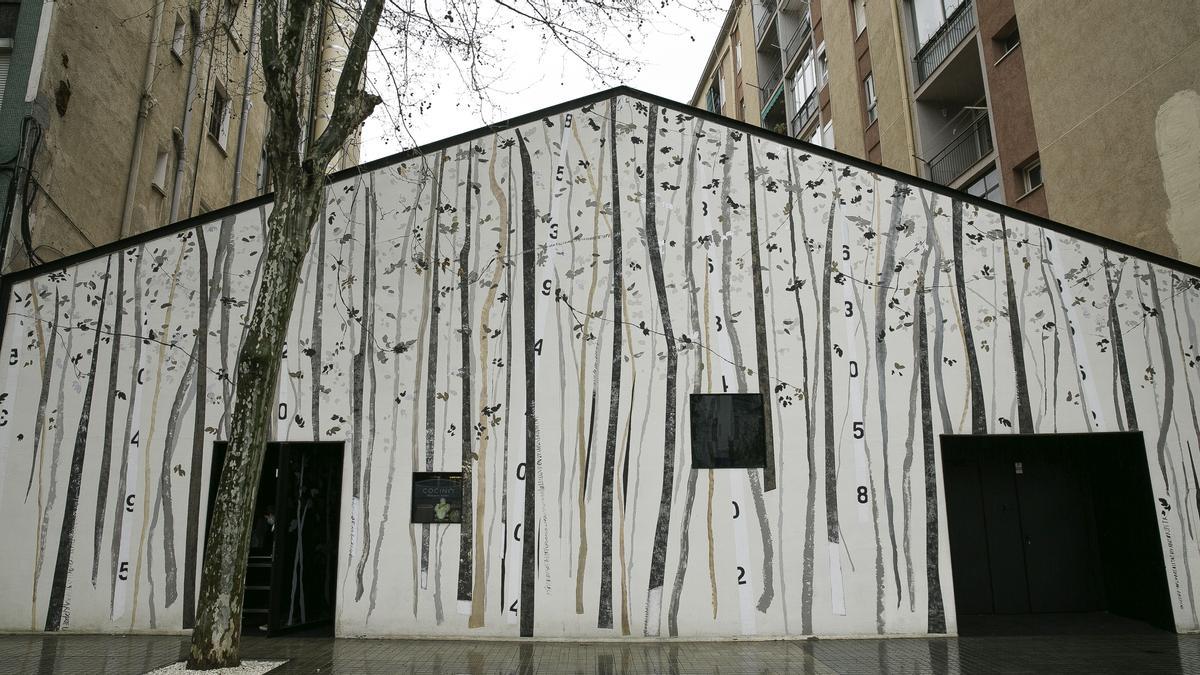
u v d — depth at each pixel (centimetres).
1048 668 702
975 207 956
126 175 1310
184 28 1511
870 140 2100
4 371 934
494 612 861
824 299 934
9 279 956
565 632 850
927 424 901
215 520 678
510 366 923
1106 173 1259
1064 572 1046
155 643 816
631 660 743
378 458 905
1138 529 934
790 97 2752
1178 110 1130
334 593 1012
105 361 938
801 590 859
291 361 934
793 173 970
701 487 883
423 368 927
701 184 970
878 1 2047
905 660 739
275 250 728
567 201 969
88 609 877
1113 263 940
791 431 898
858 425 900
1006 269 939
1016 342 921
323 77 1641
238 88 1814
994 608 1036
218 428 918
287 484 932
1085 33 1310
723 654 770
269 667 684
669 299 936
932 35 1823
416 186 982
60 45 1098
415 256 961
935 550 872
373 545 885
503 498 889
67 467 910
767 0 2777
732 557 866
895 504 881
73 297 956
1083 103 1312
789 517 877
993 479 1076
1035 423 901
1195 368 915
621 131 989
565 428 903
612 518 877
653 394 909
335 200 980
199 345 941
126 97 1305
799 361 917
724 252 948
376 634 862
